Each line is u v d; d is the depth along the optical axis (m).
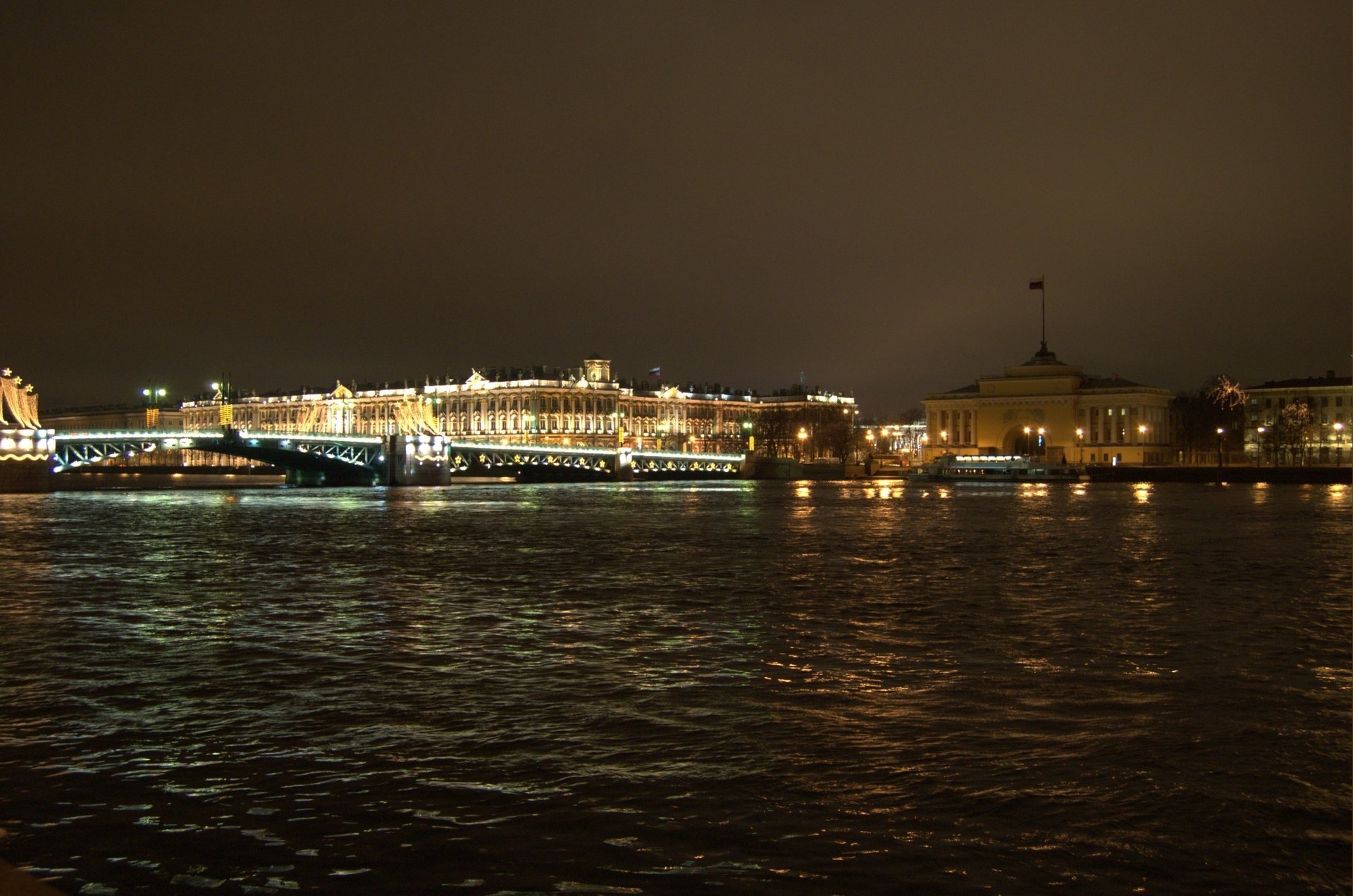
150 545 84.31
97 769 25.77
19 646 40.56
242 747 27.42
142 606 50.88
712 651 39.50
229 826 22.36
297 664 37.25
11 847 21.38
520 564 70.38
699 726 29.23
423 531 98.69
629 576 63.12
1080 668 36.34
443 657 38.44
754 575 63.31
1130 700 31.97
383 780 24.94
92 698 32.47
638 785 24.58
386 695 32.69
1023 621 46.41
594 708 31.14
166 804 23.55
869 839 21.72
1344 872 20.39
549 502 153.00
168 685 34.03
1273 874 20.31
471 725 29.42
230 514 124.25
